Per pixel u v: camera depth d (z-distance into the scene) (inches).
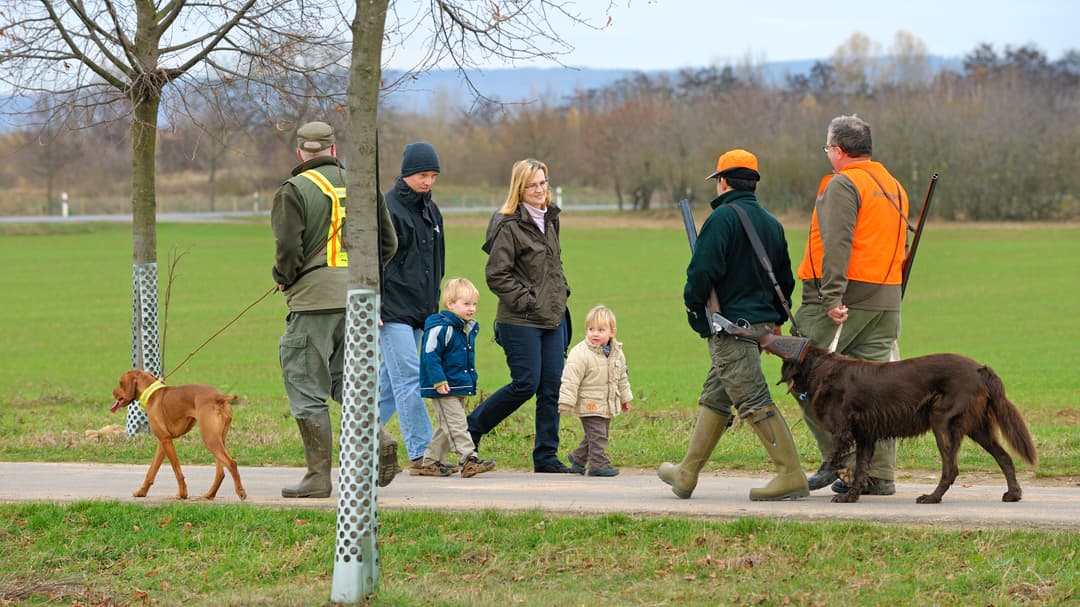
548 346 1243.8
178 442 1448.1
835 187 1020.5
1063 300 4665.4
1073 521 888.9
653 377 2659.9
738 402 999.6
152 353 1525.6
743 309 1002.1
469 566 869.2
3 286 5620.1
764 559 845.2
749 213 1000.9
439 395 1190.3
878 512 931.3
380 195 1062.4
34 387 2578.7
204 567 890.7
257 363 3115.2
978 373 943.0
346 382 789.2
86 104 1523.1
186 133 1612.9
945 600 761.0
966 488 1069.8
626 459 1307.8
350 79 775.1
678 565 843.4
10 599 842.8
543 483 1148.5
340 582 790.5
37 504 1021.8
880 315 1044.5
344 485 792.3
